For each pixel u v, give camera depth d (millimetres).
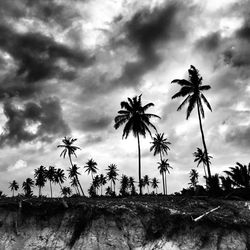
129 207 25031
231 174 30672
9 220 26688
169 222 23359
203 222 22625
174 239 22359
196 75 40062
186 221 23047
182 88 39594
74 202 26875
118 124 46156
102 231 23812
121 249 22656
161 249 21844
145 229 23531
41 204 27312
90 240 23438
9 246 24812
